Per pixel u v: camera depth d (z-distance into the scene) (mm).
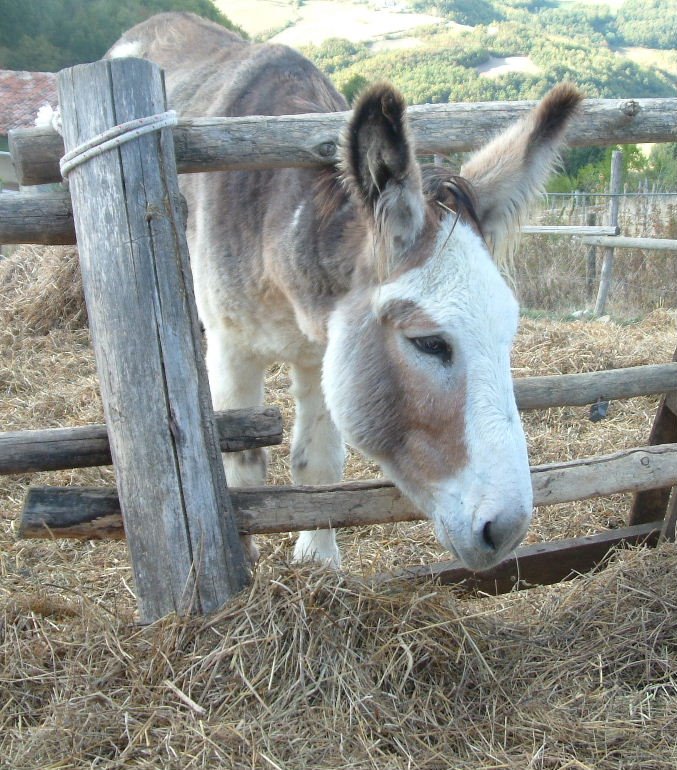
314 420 1853
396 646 1328
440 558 1976
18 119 11031
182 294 1260
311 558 1457
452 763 1189
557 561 1779
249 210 1616
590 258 5695
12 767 1128
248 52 1993
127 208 1218
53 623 1384
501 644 1449
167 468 1265
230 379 1793
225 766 1125
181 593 1296
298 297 1508
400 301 1244
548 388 1754
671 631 1496
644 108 1505
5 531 2004
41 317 4055
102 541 1965
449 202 1281
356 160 1248
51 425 2766
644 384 1794
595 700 1350
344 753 1171
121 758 1131
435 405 1235
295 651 1276
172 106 2068
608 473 1601
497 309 1206
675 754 1240
